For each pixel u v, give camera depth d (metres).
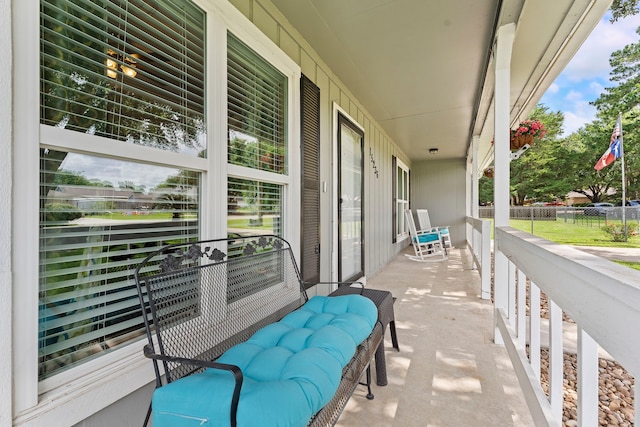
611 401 1.64
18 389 0.79
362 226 3.91
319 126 2.63
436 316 2.89
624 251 2.79
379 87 3.29
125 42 1.15
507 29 2.04
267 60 1.94
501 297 2.31
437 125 4.81
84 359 1.00
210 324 1.37
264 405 0.79
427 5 1.93
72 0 0.99
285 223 2.20
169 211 1.32
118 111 1.12
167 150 1.29
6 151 0.78
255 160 1.90
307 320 1.49
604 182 6.98
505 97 2.27
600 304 0.76
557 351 1.23
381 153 5.07
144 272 1.21
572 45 2.29
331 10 2.01
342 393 1.10
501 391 1.70
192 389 0.85
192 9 1.42
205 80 1.47
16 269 0.80
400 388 1.73
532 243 1.38
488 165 8.52
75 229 0.99
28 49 0.84
